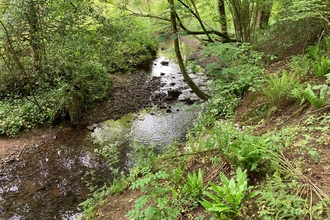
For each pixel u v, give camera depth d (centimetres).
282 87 503
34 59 787
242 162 332
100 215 418
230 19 910
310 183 284
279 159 319
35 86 851
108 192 477
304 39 724
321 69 505
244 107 641
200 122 627
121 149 682
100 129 792
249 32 862
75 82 832
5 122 739
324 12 554
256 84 605
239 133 405
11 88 832
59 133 764
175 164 464
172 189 352
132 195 441
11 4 664
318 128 368
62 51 732
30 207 515
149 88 1070
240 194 275
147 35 870
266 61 786
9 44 720
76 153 679
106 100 948
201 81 1108
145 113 884
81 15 710
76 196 537
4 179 592
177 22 773
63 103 809
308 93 431
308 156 329
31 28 689
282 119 472
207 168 415
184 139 690
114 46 796
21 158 660
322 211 250
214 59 1258
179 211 330
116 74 1161
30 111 787
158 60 1469
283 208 260
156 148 661
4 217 493
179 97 975
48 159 657
